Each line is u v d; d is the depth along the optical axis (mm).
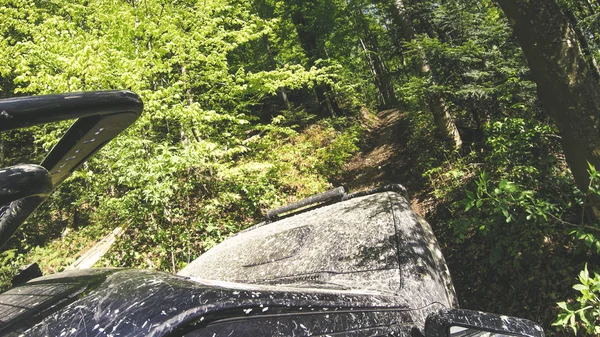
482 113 10039
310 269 2260
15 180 688
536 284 4980
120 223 9523
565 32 4164
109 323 875
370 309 1475
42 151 12641
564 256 4969
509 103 8828
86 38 7918
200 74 9781
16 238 11734
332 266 2223
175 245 7816
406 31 11562
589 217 4254
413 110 13172
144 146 7449
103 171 9039
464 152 10227
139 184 7105
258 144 10883
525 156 6234
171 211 7801
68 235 11477
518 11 4305
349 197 3451
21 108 735
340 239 2441
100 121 959
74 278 1188
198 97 9891
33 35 8078
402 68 12656
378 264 2129
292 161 12406
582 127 4133
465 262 6273
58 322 884
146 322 882
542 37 4191
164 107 7344
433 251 2689
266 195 9484
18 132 12789
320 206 3580
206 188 8812
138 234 8078
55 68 7500
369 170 14875
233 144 9883
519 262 5270
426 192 9938
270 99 24469
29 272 1410
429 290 2006
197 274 2758
